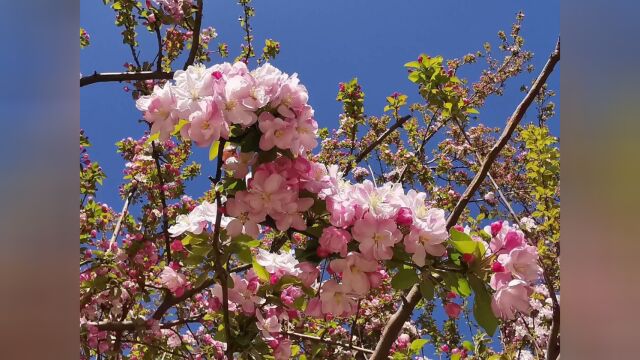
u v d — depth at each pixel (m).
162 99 0.73
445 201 1.83
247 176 0.77
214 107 0.71
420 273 0.75
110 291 1.22
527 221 1.24
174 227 0.81
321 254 0.74
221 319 0.99
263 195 0.74
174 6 1.48
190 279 0.99
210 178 0.76
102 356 1.23
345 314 0.78
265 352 0.85
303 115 0.75
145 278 1.33
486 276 0.73
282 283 0.83
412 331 1.65
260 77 0.74
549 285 1.07
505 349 1.27
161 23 1.48
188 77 0.72
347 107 1.94
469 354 1.40
